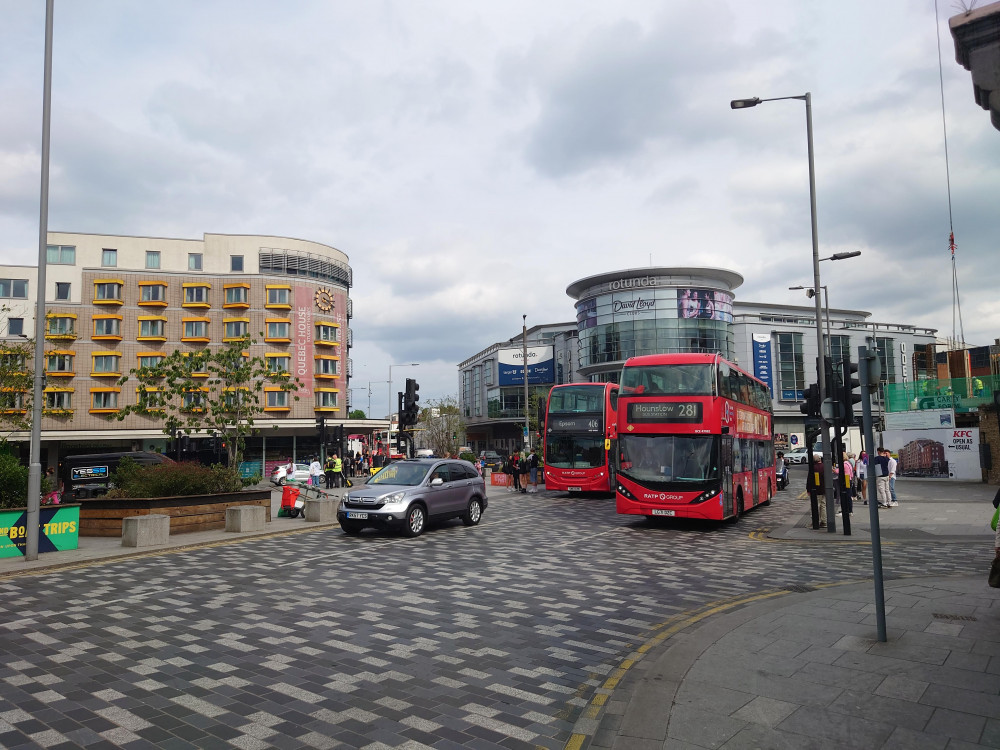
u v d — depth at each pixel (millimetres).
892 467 21719
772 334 69375
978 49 3375
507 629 7543
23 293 52500
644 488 17266
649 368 17719
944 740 4320
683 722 4723
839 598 8305
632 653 6648
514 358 84312
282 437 50000
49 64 13391
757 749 4277
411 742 4648
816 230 18453
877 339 72500
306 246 55281
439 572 11070
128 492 16391
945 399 34125
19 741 4660
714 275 66062
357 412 89062
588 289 70688
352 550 13555
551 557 12648
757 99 18672
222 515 16859
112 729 4867
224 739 4695
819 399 15914
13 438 41188
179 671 6148
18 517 12562
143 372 20484
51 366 48156
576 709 5238
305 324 52281
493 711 5199
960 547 13453
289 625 7727
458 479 17688
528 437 47031
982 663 5754
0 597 9352
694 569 11305
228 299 51219
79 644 7012
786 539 15016
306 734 4781
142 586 10000
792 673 5641
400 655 6609
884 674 5543
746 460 20047
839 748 4258
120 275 49969
